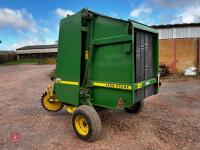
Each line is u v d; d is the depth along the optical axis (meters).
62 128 6.12
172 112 7.43
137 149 4.79
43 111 7.87
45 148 4.95
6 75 22.88
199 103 8.69
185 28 19.20
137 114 7.06
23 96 10.85
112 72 5.17
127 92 4.94
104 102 5.43
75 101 5.77
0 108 8.52
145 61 5.61
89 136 5.06
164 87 12.51
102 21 5.27
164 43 18.44
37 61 58.06
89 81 5.61
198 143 5.06
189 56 17.86
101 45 5.33
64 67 6.01
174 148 4.83
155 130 5.81
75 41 5.64
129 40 4.72
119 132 5.69
